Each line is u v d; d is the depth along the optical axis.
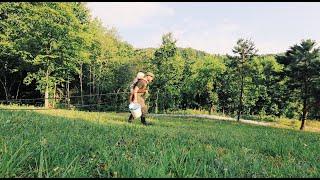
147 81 14.38
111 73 60.16
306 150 6.73
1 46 41.50
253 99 78.94
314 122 77.94
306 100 52.88
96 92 60.25
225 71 78.75
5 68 48.69
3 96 55.72
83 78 62.88
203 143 7.09
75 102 59.53
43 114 13.73
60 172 3.62
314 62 52.31
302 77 52.88
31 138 5.62
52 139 5.64
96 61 59.06
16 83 56.59
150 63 60.50
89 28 45.78
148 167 3.76
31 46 42.75
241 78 59.44
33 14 39.84
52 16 40.03
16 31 42.03
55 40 41.44
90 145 5.43
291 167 4.50
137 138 7.22
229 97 78.81
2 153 3.82
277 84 61.22
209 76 80.38
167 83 60.03
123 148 5.61
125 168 3.76
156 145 5.82
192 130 11.64
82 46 42.78
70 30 40.72
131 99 14.15
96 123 10.80
